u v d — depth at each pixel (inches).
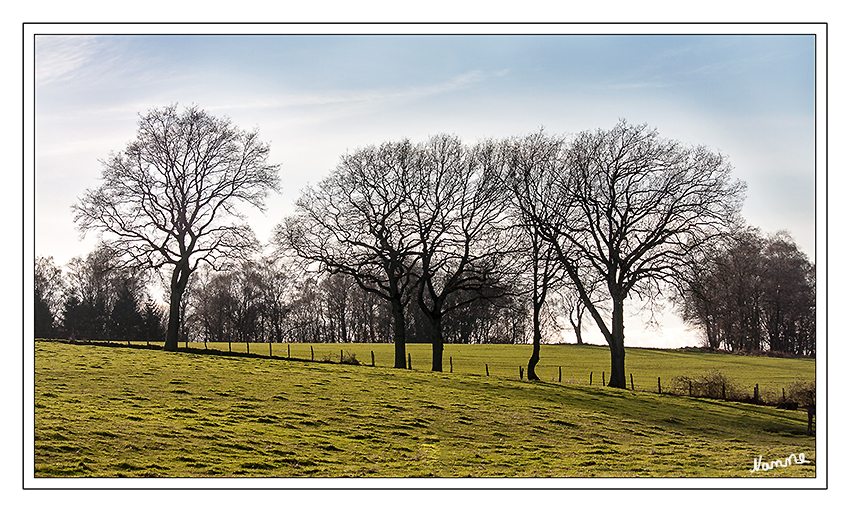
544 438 1240.2
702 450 1208.8
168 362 1868.8
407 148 2277.3
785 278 3587.6
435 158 2268.7
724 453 1183.6
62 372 1544.0
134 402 1262.3
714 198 1871.3
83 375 1521.9
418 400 1494.8
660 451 1186.0
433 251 2281.0
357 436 1153.4
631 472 1022.4
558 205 2082.9
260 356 2246.6
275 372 1797.5
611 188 1979.6
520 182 2145.7
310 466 959.6
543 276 2165.4
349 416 1294.3
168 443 997.8
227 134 2300.7
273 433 1124.5
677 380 1952.5
